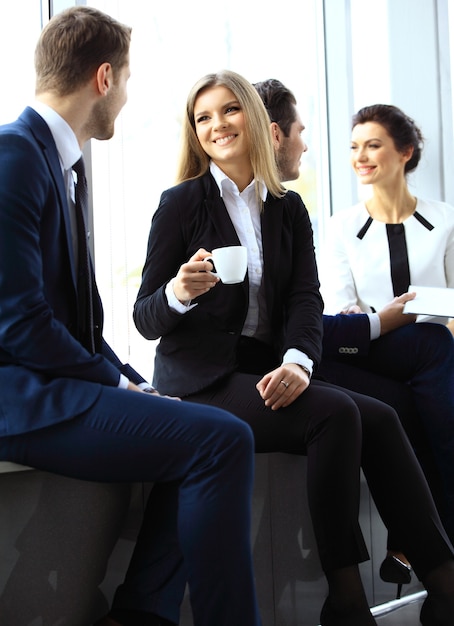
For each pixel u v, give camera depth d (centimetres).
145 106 280
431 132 351
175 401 161
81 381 159
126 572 178
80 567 174
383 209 283
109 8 275
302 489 212
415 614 227
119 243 270
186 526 157
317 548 206
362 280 275
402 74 346
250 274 210
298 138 276
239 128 215
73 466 158
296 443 192
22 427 153
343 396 191
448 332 234
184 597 191
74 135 176
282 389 189
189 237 210
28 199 157
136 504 185
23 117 169
